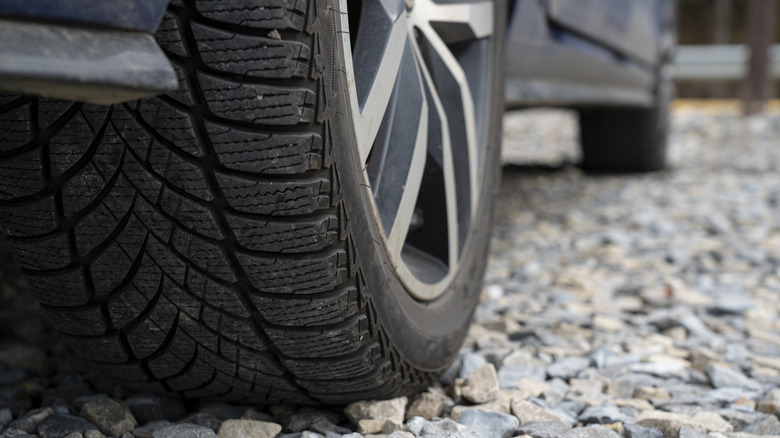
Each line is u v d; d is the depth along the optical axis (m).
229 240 0.92
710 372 1.19
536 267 1.63
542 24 1.58
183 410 1.07
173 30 0.87
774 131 4.28
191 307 0.95
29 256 0.94
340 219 0.94
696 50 5.01
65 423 1.02
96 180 0.90
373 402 1.06
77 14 0.80
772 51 5.19
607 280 1.59
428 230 1.13
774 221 2.16
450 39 1.19
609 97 2.16
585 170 3.01
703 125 4.52
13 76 0.78
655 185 2.73
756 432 1.06
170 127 0.89
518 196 2.51
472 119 1.17
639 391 1.15
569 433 1.03
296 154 0.90
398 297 1.02
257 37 0.88
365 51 1.01
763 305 1.47
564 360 1.23
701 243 1.90
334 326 0.96
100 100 0.81
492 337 1.29
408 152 1.05
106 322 0.97
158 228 0.92
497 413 1.05
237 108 0.89
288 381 1.01
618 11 2.08
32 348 1.17
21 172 0.90
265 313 0.95
